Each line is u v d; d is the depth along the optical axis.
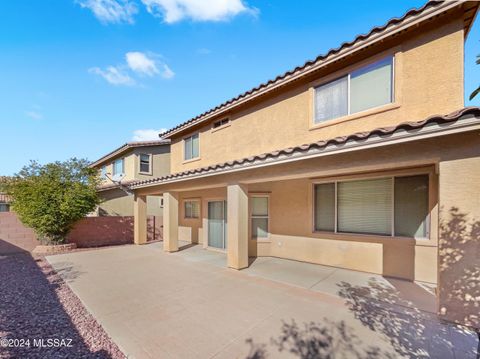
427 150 4.87
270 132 10.66
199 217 14.91
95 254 12.30
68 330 4.71
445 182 4.63
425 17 6.28
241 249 9.05
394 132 4.77
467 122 4.03
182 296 6.44
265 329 4.70
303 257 9.99
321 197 9.66
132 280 7.87
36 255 12.16
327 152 5.82
